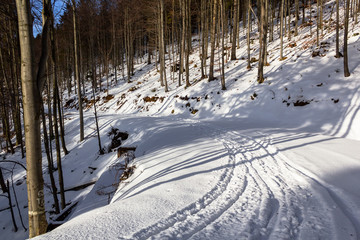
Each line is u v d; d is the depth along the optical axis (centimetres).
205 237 238
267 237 240
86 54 3384
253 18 3838
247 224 265
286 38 2358
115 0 3028
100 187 632
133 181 547
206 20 2145
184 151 708
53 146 1502
